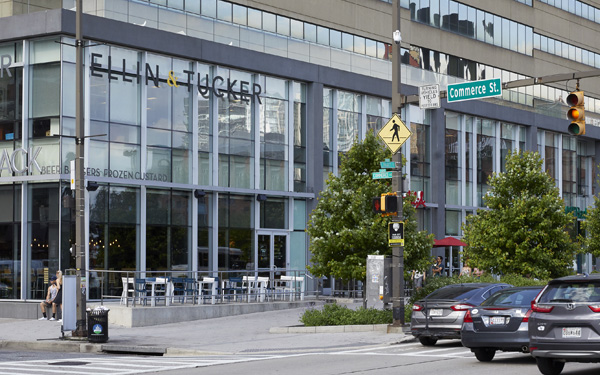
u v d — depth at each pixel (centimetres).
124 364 1873
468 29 5262
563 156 6050
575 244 3647
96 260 3284
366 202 2984
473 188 5175
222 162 3791
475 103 5162
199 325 2919
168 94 3594
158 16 3575
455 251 5038
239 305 3275
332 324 2667
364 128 4459
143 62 3497
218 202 3762
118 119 3400
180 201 3616
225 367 1753
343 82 4306
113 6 3419
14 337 2598
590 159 6350
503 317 1711
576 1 6309
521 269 3534
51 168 3234
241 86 3878
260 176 3938
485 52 5375
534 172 3634
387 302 2691
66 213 3234
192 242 3638
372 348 2150
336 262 2958
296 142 4128
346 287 4228
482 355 1781
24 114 3291
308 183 4150
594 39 6469
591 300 1408
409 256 3016
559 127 5916
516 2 5688
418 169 4803
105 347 2339
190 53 3631
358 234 2898
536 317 1453
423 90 2452
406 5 4806
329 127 4281
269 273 3959
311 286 4103
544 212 3569
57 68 3256
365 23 4531
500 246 3619
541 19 5919
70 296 2516
